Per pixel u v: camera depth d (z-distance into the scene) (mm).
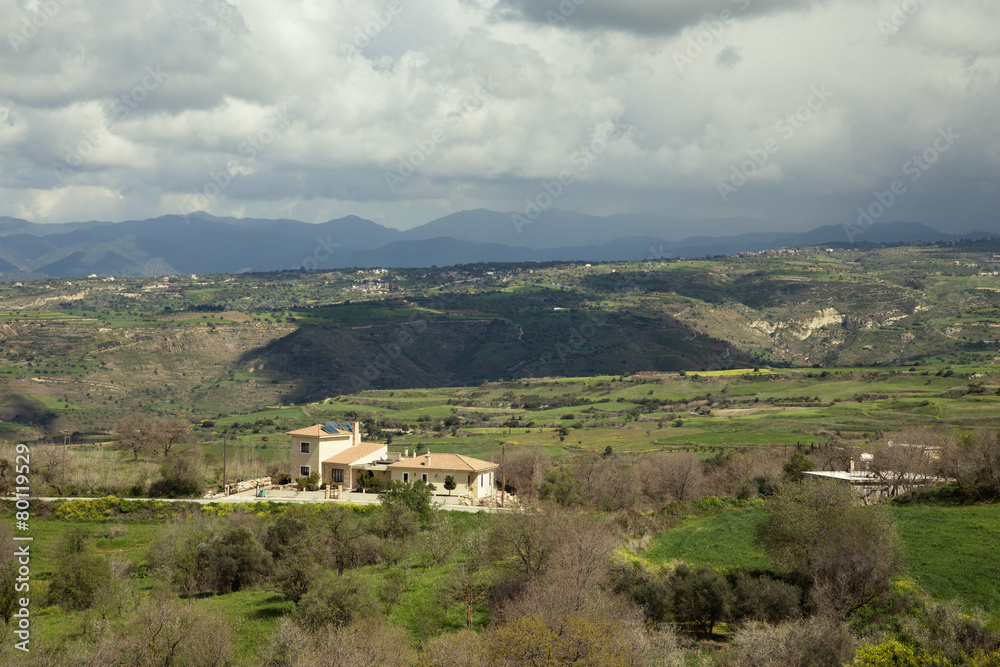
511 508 63531
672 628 41375
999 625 36531
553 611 35938
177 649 39000
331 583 45531
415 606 47438
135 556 67062
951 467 63750
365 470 90500
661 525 63406
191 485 88250
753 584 44688
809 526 45062
